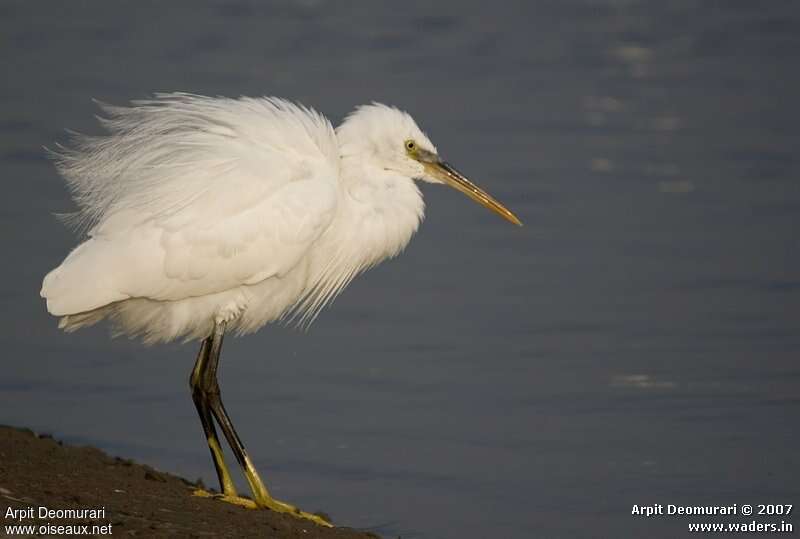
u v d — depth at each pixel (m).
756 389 14.72
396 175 12.38
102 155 11.48
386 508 11.65
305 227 11.11
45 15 37.50
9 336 16.44
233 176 10.98
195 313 11.27
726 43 34.62
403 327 17.11
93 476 10.56
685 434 13.45
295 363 15.84
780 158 24.70
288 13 37.88
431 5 38.72
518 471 12.55
